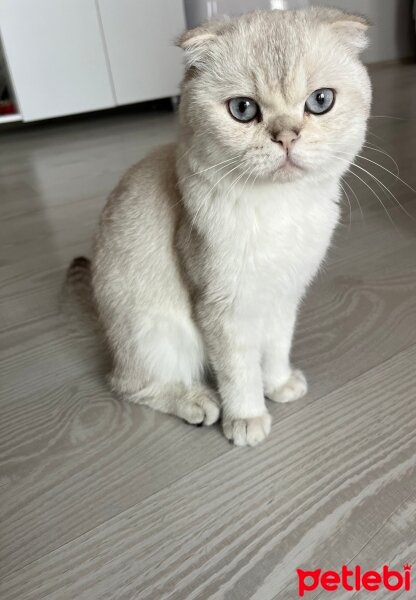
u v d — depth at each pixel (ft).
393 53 5.98
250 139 0.96
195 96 1.02
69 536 1.02
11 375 1.50
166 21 4.24
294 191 1.05
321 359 1.45
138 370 1.33
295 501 1.05
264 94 0.95
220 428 1.27
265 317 1.19
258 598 0.88
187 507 1.06
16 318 1.77
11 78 3.96
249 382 1.21
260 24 1.01
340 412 1.27
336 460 1.14
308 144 0.95
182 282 1.23
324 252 1.19
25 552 1.00
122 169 3.14
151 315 1.27
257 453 1.18
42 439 1.27
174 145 1.29
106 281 1.32
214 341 1.18
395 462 1.12
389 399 1.29
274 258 1.07
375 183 2.54
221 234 1.04
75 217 2.53
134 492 1.11
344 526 0.99
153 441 1.24
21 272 2.06
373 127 3.41
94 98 4.25
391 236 2.07
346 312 1.63
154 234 1.22
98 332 1.60
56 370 1.52
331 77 0.97
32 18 3.84
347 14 1.06
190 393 1.31
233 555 0.96
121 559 0.97
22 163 3.54
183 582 0.92
